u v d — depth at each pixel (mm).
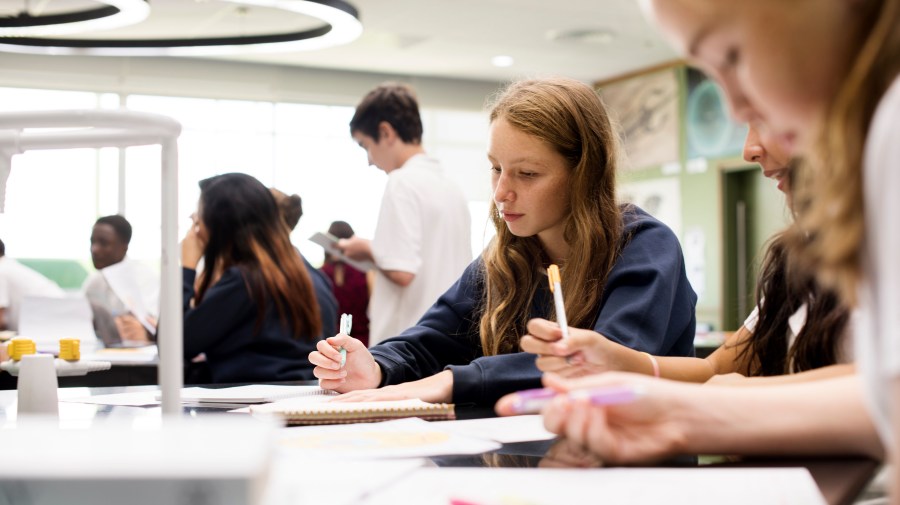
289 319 2275
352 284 3879
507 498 605
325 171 7895
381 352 1454
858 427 736
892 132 465
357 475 691
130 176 7422
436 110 8141
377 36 6750
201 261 2510
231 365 2230
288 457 784
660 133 7770
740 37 528
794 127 552
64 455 498
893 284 468
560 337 1071
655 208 7828
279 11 5852
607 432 729
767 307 1260
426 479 679
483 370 1231
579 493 631
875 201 482
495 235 1529
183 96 7410
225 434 535
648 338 1254
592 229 1380
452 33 6621
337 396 1232
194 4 5688
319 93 7742
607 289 1340
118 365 2367
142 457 491
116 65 7141
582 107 1416
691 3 536
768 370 1271
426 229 2699
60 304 3002
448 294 1604
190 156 7473
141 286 3697
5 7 5508
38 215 7352
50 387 1131
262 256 2260
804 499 613
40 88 7035
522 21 6309
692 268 7539
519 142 1396
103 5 4797
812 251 561
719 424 750
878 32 495
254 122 7664
